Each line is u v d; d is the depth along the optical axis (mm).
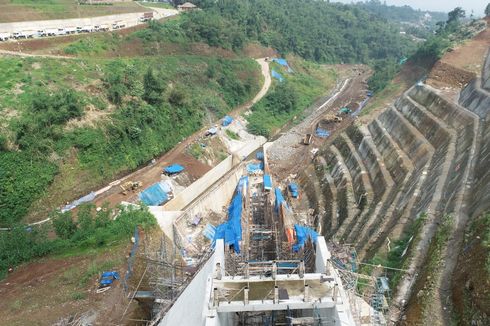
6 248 33562
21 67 52781
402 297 24844
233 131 71375
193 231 43812
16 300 29078
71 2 91125
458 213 28828
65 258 33906
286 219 40906
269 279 17562
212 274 17781
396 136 53219
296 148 71438
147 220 38719
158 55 79062
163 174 51125
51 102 44719
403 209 36000
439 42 81188
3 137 38625
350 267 25875
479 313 19266
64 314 27547
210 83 79250
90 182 45219
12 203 38188
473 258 22641
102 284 30391
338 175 54438
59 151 43000
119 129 49219
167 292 25781
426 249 27906
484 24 79875
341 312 15945
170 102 61969
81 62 60219
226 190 55438
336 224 44281
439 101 52156
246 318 19906
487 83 49125
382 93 86250
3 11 70062
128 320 26953
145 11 97938
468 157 35938
